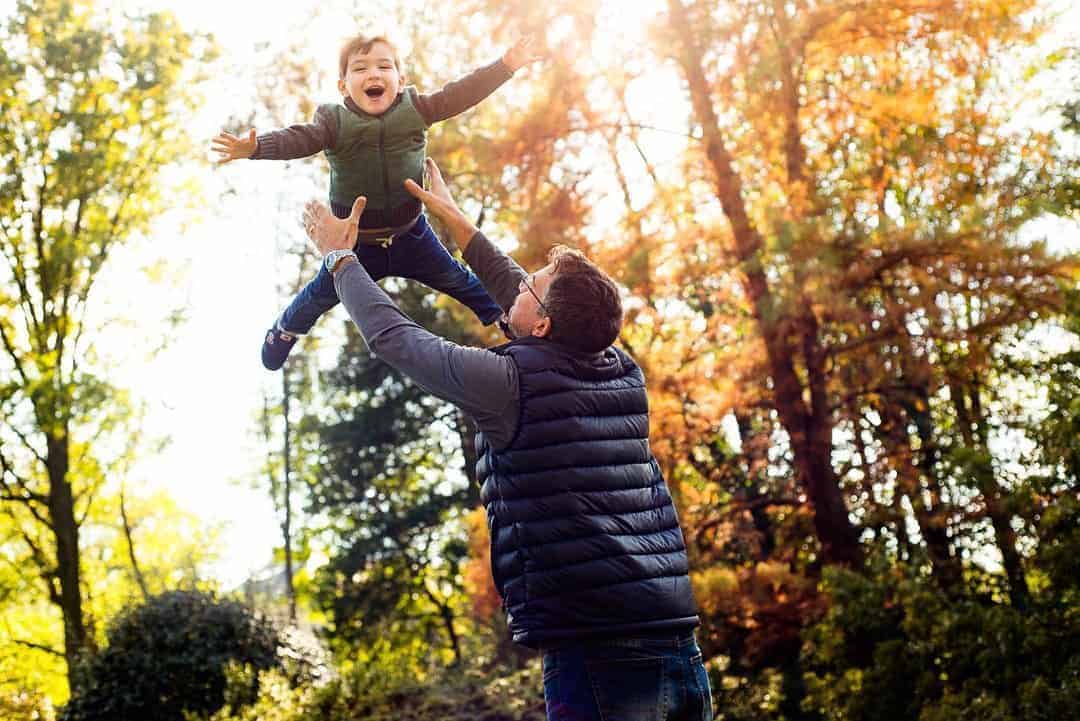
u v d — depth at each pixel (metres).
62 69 19.84
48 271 20.09
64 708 14.63
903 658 10.31
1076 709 8.65
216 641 14.86
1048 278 12.46
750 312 14.88
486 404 2.66
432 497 29.11
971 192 14.54
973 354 13.37
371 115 3.24
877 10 13.96
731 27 14.27
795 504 15.21
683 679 2.73
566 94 14.41
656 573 2.70
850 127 15.12
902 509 14.47
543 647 2.72
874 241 12.61
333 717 12.63
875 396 15.36
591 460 2.69
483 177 15.76
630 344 15.19
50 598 21.25
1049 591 9.69
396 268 3.49
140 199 21.30
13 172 19.80
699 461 16.75
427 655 26.16
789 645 14.58
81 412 19.83
